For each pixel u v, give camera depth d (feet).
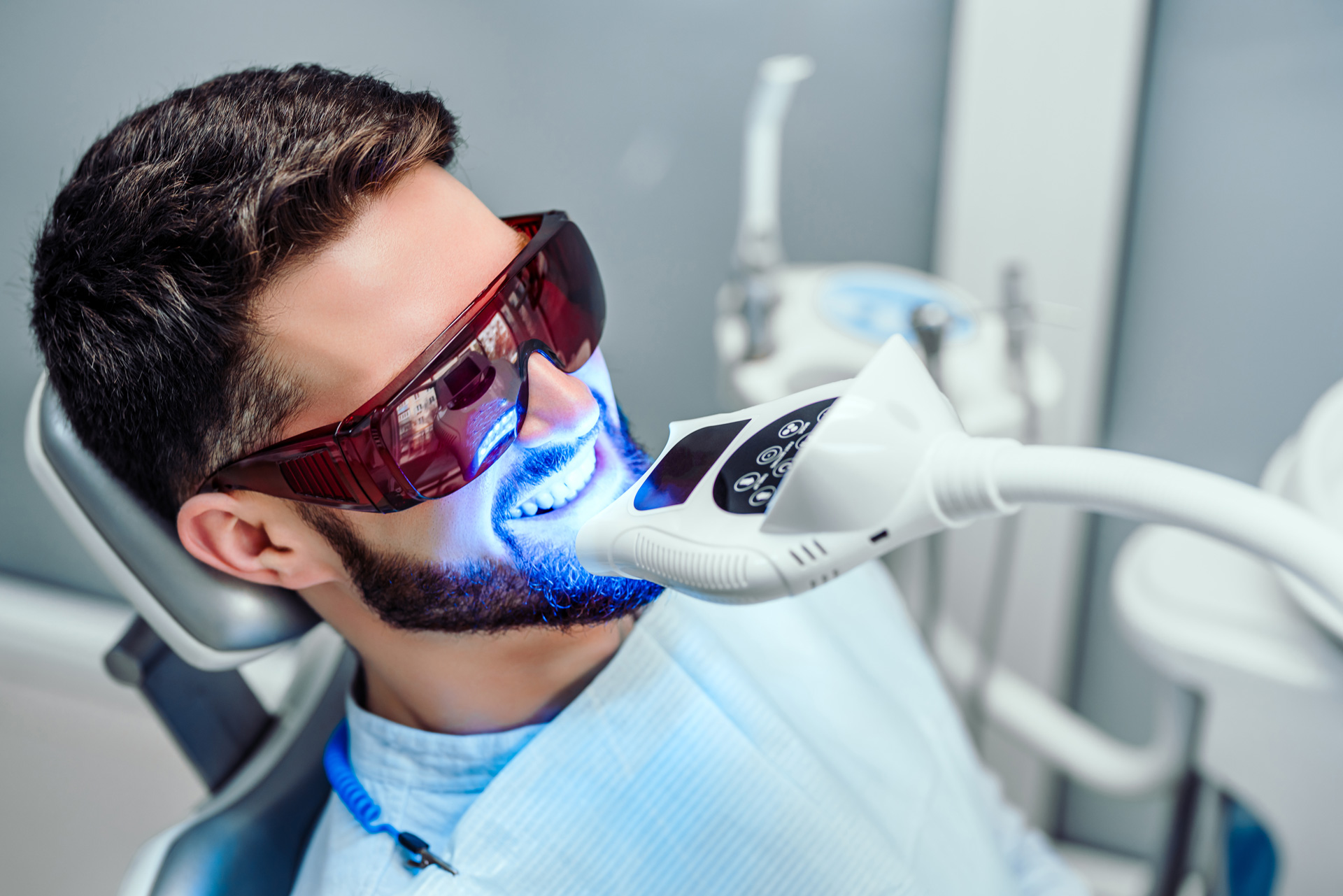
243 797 1.83
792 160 3.30
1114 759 2.78
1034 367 2.73
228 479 1.54
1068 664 3.57
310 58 3.34
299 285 1.40
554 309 1.60
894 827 1.91
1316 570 0.80
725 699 1.78
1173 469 0.86
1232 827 2.49
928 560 3.08
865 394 0.97
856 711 2.02
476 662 1.65
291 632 1.79
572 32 3.19
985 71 2.88
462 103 3.36
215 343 1.43
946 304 2.77
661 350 3.64
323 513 1.55
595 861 1.65
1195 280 3.00
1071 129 2.86
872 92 3.12
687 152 3.29
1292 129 2.75
